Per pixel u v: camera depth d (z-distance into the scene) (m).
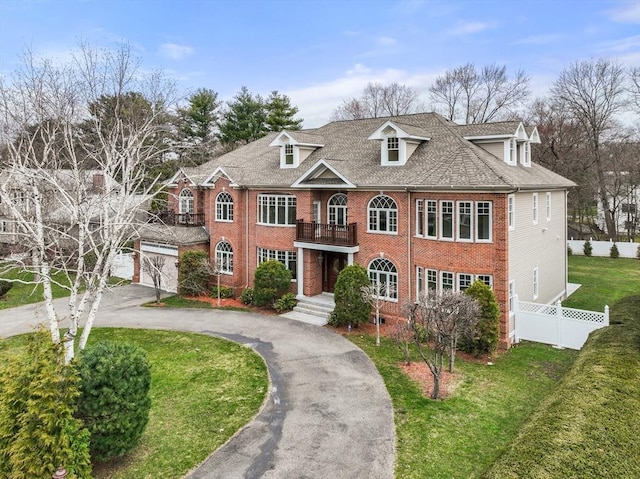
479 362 18.05
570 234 54.47
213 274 29.58
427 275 21.92
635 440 9.55
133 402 11.06
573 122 51.03
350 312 22.02
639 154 48.81
